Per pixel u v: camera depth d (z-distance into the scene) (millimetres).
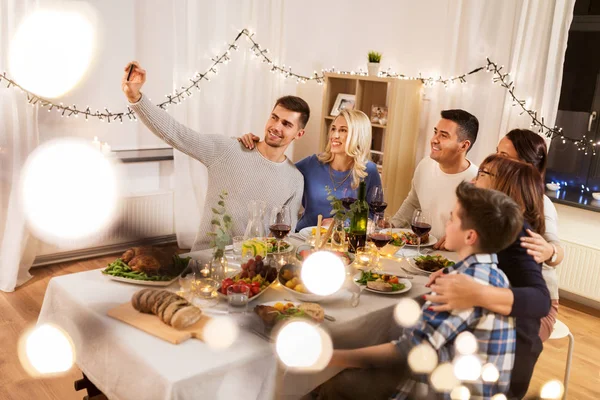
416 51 4586
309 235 2490
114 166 4055
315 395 1912
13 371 2633
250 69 4508
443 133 2703
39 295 3477
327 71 5094
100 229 4055
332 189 2928
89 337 1689
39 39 3535
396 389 1690
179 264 1946
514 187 1922
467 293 1475
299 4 4754
